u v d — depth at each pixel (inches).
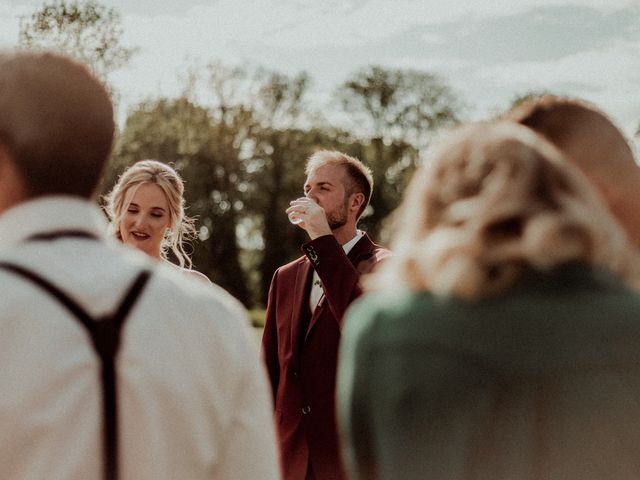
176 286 53.9
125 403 49.4
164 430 50.6
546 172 47.9
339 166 162.4
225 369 53.9
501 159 48.4
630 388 41.9
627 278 47.2
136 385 49.6
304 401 148.9
